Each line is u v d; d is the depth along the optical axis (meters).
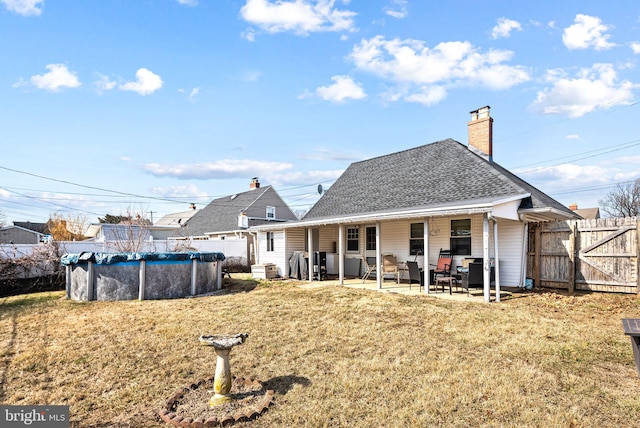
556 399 4.05
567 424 3.50
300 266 15.58
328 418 3.72
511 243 11.77
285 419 3.73
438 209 10.20
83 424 3.69
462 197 12.38
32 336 7.01
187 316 8.55
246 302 10.23
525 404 3.93
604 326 7.03
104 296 11.05
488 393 4.20
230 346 4.16
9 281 13.16
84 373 5.09
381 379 4.65
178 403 4.13
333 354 5.68
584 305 8.94
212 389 4.52
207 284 12.60
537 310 8.48
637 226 10.06
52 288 14.21
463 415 3.73
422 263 13.55
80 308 9.74
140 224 23.27
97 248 17.31
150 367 5.30
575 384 4.42
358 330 6.96
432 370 4.93
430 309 8.61
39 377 4.97
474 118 16.28
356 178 18.83
